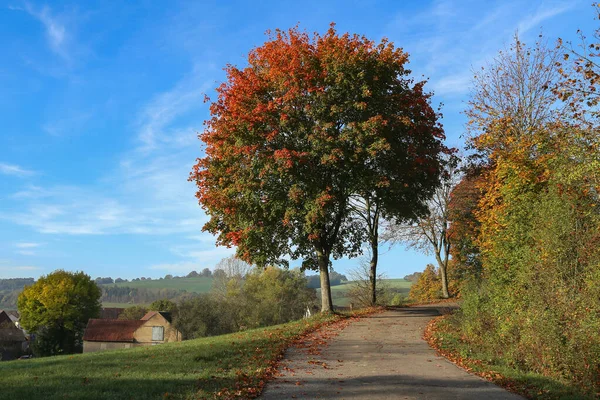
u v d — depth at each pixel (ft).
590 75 47.47
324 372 39.09
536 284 41.83
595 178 45.65
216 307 215.72
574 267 40.19
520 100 79.46
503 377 36.99
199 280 494.18
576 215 42.29
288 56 76.89
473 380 36.45
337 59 73.10
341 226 94.68
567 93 49.49
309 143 74.95
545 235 43.01
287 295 253.03
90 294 257.14
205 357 44.27
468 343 53.78
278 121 74.84
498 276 52.13
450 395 31.76
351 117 75.00
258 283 254.68
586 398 29.89
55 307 235.40
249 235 78.84
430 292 198.08
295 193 72.02
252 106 76.95
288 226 81.71
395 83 77.97
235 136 76.59
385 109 76.33
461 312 68.03
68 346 246.68
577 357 33.99
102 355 52.44
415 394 31.89
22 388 32.35
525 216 51.03
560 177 46.06
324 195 71.82
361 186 76.64
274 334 63.00
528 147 57.31
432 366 42.16
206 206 83.97
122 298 440.86
